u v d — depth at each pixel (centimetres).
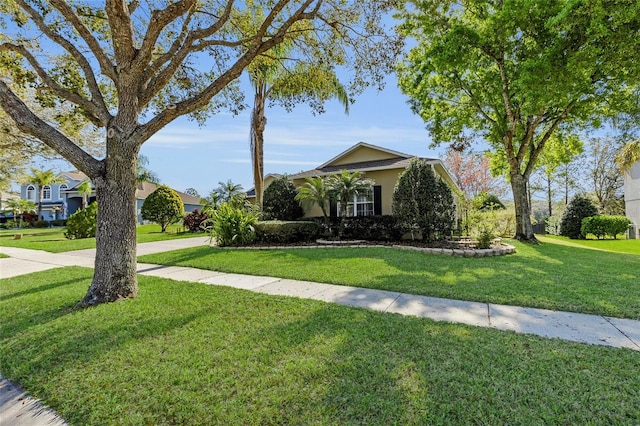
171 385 250
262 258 826
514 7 964
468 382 242
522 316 392
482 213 1200
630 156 1557
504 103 1281
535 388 234
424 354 288
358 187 1107
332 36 709
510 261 777
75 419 219
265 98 1427
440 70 1208
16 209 3128
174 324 373
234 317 394
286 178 1385
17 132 1184
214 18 693
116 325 373
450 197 1026
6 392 254
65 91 501
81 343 329
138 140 501
